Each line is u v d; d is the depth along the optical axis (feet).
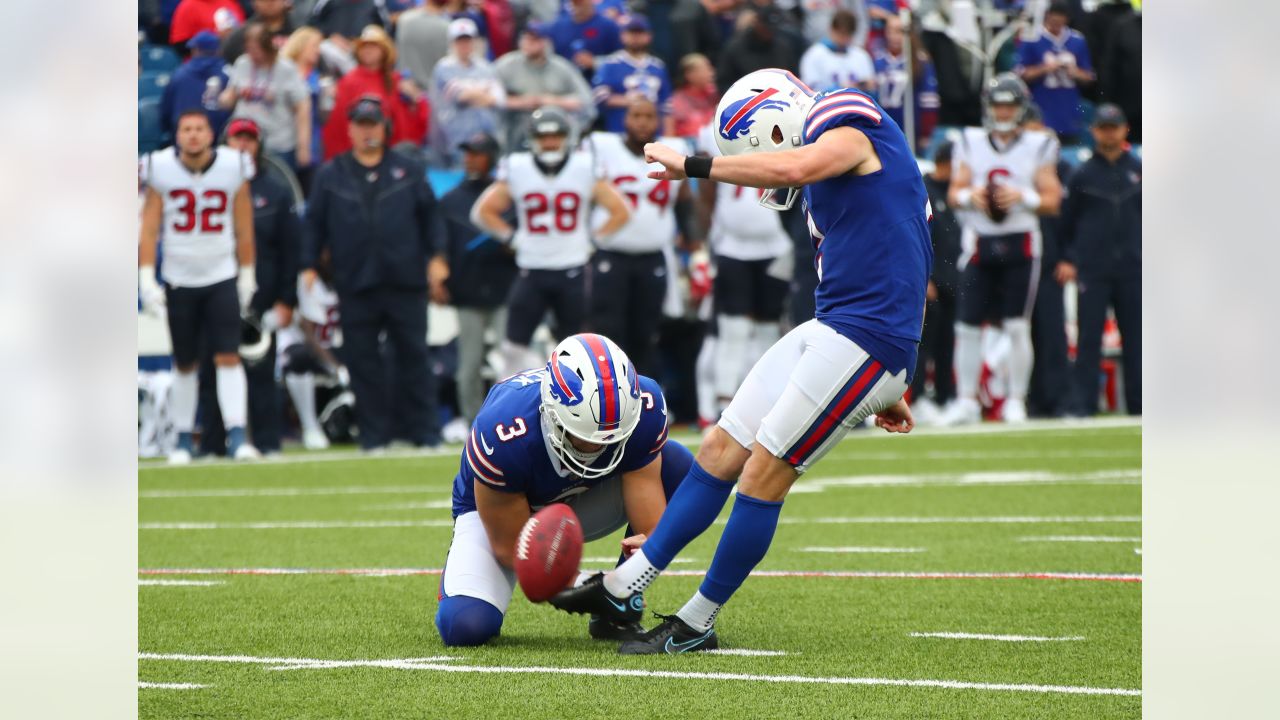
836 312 45.52
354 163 128.57
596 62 162.61
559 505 44.45
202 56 143.54
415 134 152.97
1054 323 153.48
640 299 134.00
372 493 104.12
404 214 128.67
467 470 49.93
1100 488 100.53
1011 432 144.66
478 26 164.86
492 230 132.16
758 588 62.39
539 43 153.48
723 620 54.39
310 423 143.43
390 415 142.72
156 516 91.71
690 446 128.47
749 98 46.70
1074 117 168.86
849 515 89.15
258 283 130.82
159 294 126.41
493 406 48.08
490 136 136.77
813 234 47.32
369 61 143.02
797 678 43.42
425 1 162.81
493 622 49.44
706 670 44.93
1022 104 142.82
